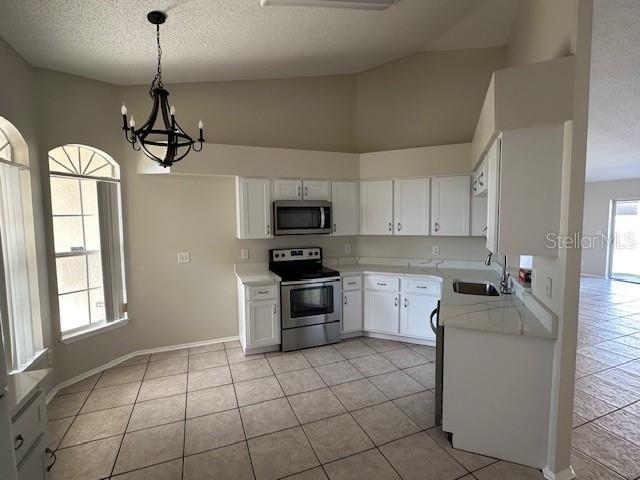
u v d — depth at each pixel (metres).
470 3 3.02
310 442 2.26
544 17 2.30
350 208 4.20
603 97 3.30
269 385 3.01
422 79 4.10
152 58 3.01
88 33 2.49
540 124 1.85
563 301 1.86
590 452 2.13
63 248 3.11
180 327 3.85
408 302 3.85
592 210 7.96
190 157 3.45
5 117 2.42
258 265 4.13
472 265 4.04
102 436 2.35
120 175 3.48
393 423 2.45
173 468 2.04
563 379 1.89
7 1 2.06
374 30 3.23
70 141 3.07
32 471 1.50
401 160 3.97
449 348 2.14
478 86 3.90
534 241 1.96
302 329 3.78
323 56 3.67
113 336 3.45
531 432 2.02
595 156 5.41
